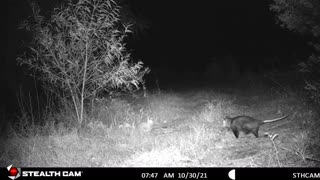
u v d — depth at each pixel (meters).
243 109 11.02
